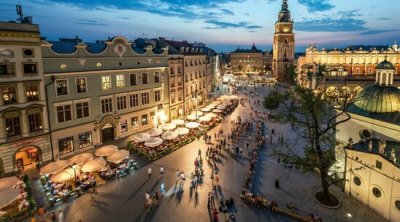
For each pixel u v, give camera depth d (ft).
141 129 161.38
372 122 101.24
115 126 144.46
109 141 143.84
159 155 129.59
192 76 230.68
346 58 356.38
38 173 109.91
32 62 107.24
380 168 84.28
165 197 95.14
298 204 91.81
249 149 142.51
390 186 81.15
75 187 98.84
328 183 101.81
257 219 83.97
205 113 205.87
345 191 98.63
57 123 119.03
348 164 96.17
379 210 85.81
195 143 150.61
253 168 116.88
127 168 114.32
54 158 119.14
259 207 89.97
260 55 649.61
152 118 168.55
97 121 134.41
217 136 163.94
